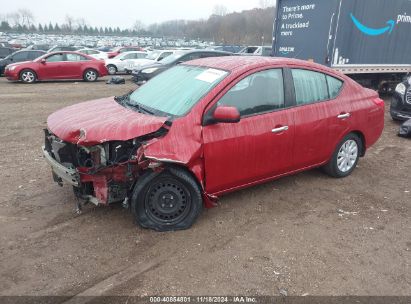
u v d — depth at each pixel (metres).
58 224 3.92
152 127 3.44
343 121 4.86
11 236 3.68
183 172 3.68
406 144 7.25
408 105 8.52
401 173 5.63
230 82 3.88
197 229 3.87
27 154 6.19
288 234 3.82
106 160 3.52
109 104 4.31
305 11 10.60
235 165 3.94
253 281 3.11
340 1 9.76
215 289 3.00
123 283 3.05
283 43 11.52
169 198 3.76
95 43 72.75
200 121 3.65
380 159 6.29
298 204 4.49
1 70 19.33
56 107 10.73
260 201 4.54
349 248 3.61
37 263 3.28
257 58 4.45
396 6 11.41
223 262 3.34
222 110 3.54
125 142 3.55
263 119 4.06
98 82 17.97
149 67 12.96
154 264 3.30
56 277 3.11
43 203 4.39
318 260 3.40
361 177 5.40
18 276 3.11
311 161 4.72
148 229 3.82
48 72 17.19
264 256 3.44
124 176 3.59
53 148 3.80
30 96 12.68
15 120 8.80
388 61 11.86
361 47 10.84
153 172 3.60
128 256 3.40
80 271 3.19
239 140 3.86
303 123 4.40
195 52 13.15
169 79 4.56
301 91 4.48
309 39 10.64
